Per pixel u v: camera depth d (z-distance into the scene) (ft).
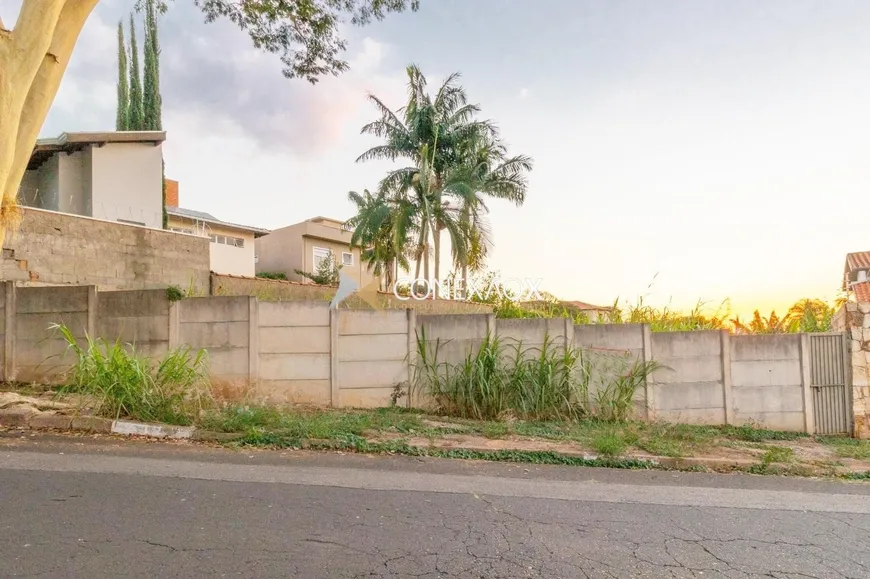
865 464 25.72
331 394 32.71
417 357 33.40
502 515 15.84
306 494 16.83
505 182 93.76
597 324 34.45
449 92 96.07
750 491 20.44
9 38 22.70
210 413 25.84
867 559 13.64
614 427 30.14
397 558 12.44
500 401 31.81
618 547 13.75
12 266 36.09
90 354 25.55
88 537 12.63
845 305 35.63
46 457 19.30
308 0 35.91
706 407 34.53
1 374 32.78
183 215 83.41
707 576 12.30
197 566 11.46
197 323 32.19
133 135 63.21
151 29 87.97
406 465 21.62
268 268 110.93
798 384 34.96
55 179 62.44
